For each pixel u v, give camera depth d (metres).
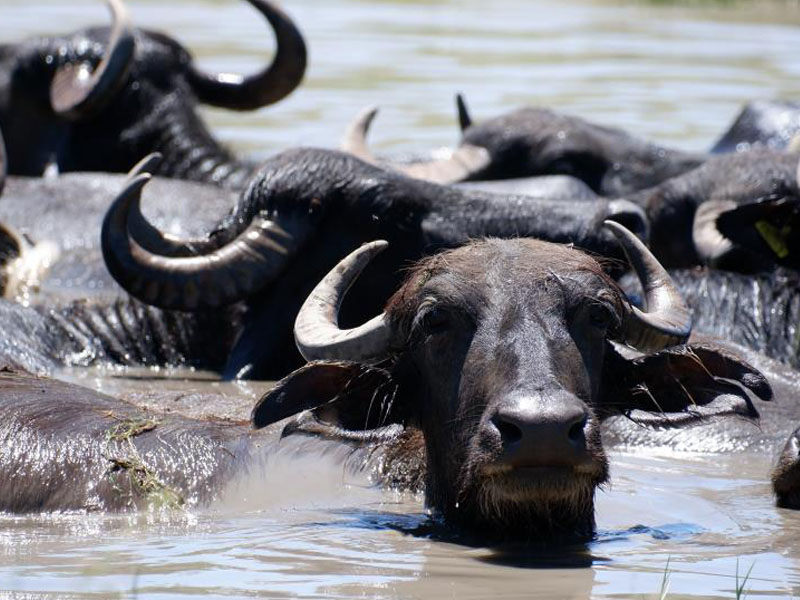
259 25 125.00
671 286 28.91
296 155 40.62
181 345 42.75
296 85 67.69
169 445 29.69
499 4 150.12
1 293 46.94
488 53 109.56
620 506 28.98
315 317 27.86
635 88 93.06
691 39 118.50
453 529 27.09
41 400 31.16
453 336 26.44
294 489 29.33
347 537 26.45
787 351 42.31
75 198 55.72
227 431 30.80
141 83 65.62
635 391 27.88
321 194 39.78
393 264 39.75
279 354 40.06
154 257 38.91
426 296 26.75
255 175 40.47
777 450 33.69
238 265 39.25
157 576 23.73
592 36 120.69
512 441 24.08
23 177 64.56
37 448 29.34
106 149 64.94
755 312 43.12
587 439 24.12
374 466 30.42
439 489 27.42
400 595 22.95
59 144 65.50
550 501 25.34
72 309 43.66
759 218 44.31
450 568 24.58
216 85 67.94
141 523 27.34
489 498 25.52
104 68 61.59
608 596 23.08
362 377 27.39
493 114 84.06
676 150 60.59
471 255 27.23
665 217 46.88
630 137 60.78
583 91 91.88
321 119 82.56
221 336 42.53
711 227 45.69
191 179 63.75
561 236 39.38
